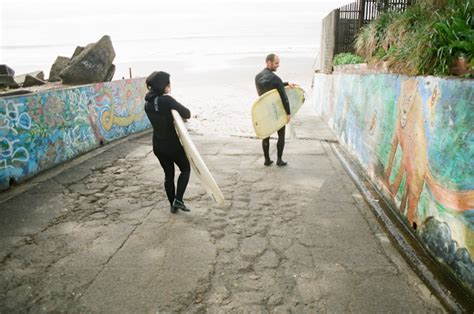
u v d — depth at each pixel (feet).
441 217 10.37
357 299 9.34
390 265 10.87
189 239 12.46
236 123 34.27
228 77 78.18
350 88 22.71
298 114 38.60
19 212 14.47
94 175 18.90
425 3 16.25
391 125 14.74
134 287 9.84
